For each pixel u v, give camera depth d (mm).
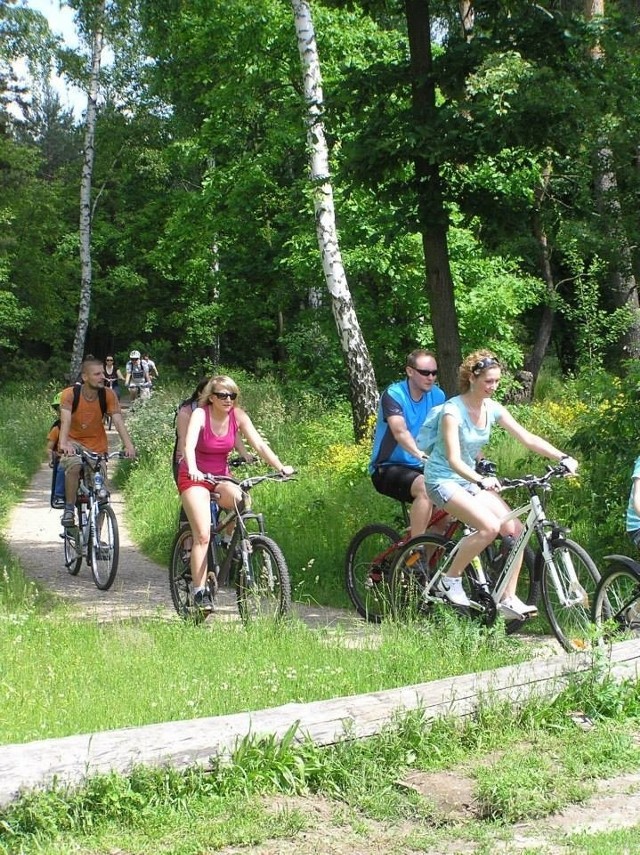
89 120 35750
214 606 8203
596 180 12312
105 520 10672
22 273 40719
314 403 22984
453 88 10859
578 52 10688
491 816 4426
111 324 49406
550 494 11148
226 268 25688
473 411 7285
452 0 11625
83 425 11023
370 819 4367
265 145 23328
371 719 4973
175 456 8758
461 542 7301
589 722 5492
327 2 12523
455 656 6629
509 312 22438
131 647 7109
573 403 16312
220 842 4066
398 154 10797
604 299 25172
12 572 10297
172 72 28734
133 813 4207
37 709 5594
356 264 21516
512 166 11266
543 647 7113
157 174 37281
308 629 7785
